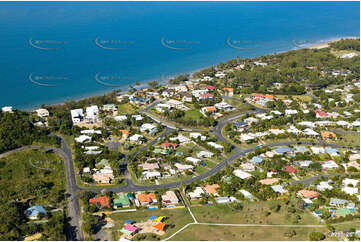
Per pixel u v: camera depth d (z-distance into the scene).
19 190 159.00
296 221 143.25
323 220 145.12
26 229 133.88
